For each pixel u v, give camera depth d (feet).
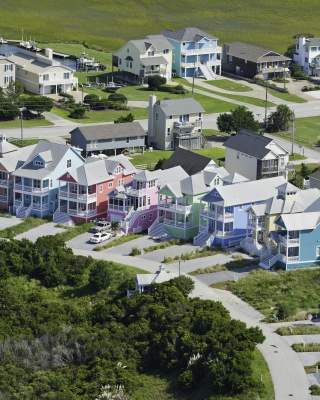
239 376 607.37
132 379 631.97
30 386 631.56
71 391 622.95
